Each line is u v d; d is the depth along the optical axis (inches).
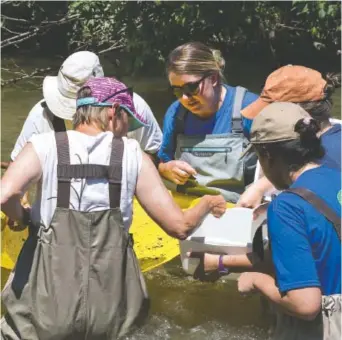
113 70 401.1
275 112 107.0
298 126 105.3
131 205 117.5
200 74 144.9
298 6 387.9
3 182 111.8
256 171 150.1
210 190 154.2
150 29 378.3
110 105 118.2
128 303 118.4
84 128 118.3
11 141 273.4
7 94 354.6
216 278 132.7
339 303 105.5
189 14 374.9
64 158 114.2
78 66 142.3
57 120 150.3
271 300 110.3
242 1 388.8
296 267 101.8
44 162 114.0
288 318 112.6
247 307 148.7
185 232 119.4
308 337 109.7
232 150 150.9
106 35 410.9
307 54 436.8
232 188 153.6
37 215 116.9
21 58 480.1
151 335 133.0
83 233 114.3
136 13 378.6
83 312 114.3
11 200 111.9
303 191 103.9
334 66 426.3
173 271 165.9
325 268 104.5
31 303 115.6
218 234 140.6
